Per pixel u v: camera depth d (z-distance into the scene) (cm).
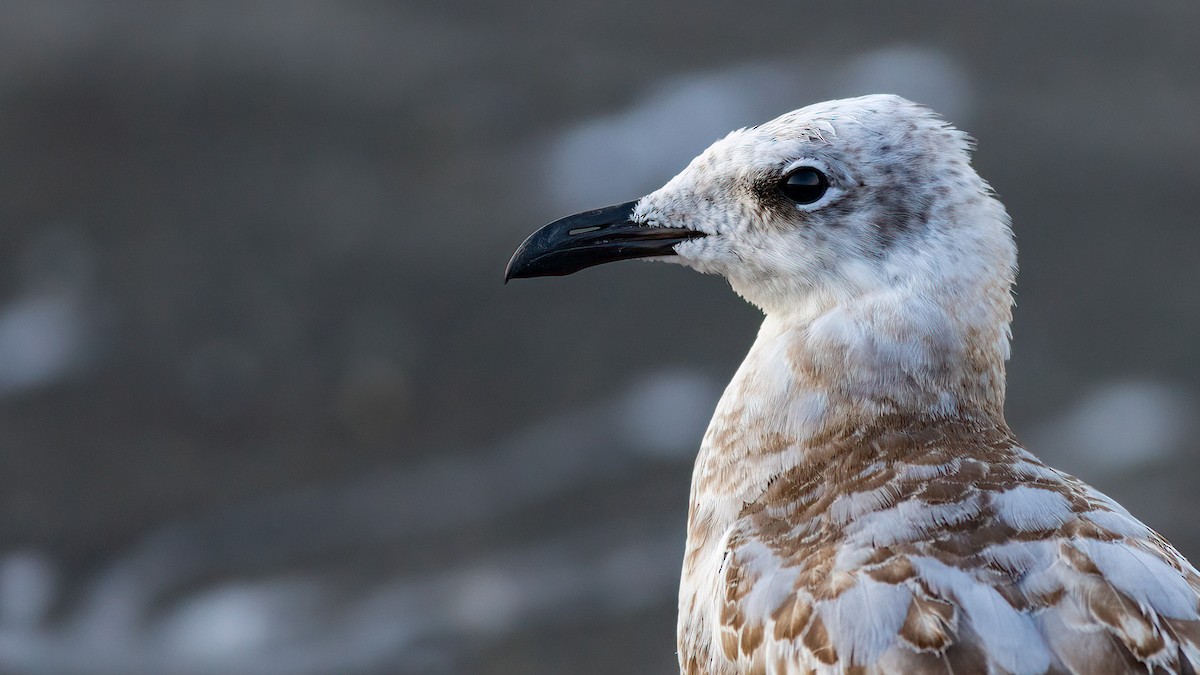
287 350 1720
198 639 1357
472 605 1361
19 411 1634
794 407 600
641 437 1566
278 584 1414
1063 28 2408
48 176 1969
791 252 625
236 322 1755
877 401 590
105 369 1694
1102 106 2211
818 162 616
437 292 1797
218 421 1634
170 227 1891
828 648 489
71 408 1642
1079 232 1964
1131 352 1753
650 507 1462
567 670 1271
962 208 606
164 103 2111
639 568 1383
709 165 654
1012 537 507
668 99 2136
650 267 1867
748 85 2166
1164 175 2078
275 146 2042
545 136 2062
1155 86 2284
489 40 2292
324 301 1783
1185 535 1410
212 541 1471
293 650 1336
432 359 1706
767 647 514
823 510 551
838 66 2209
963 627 477
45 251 1856
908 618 483
